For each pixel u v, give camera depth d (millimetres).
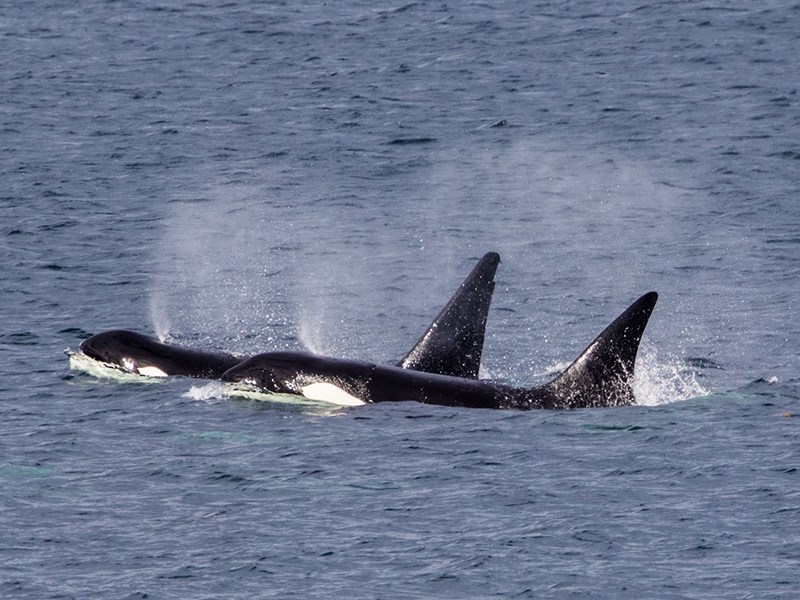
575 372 93375
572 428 86438
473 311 101250
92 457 81188
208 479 77250
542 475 77250
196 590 63312
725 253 139625
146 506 73250
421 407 92500
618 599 62156
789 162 176000
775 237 145000
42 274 132250
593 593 62688
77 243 144250
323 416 90250
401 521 70938
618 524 69938
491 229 151500
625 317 92750
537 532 69188
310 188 169750
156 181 172250
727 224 150875
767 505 71875
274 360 96188
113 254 140625
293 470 78750
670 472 77250
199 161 182250
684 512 71312
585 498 73562
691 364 103875
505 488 75250
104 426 87562
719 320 117000
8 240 143875
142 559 66562
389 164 181500
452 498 73938
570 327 116875
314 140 193250
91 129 198750
